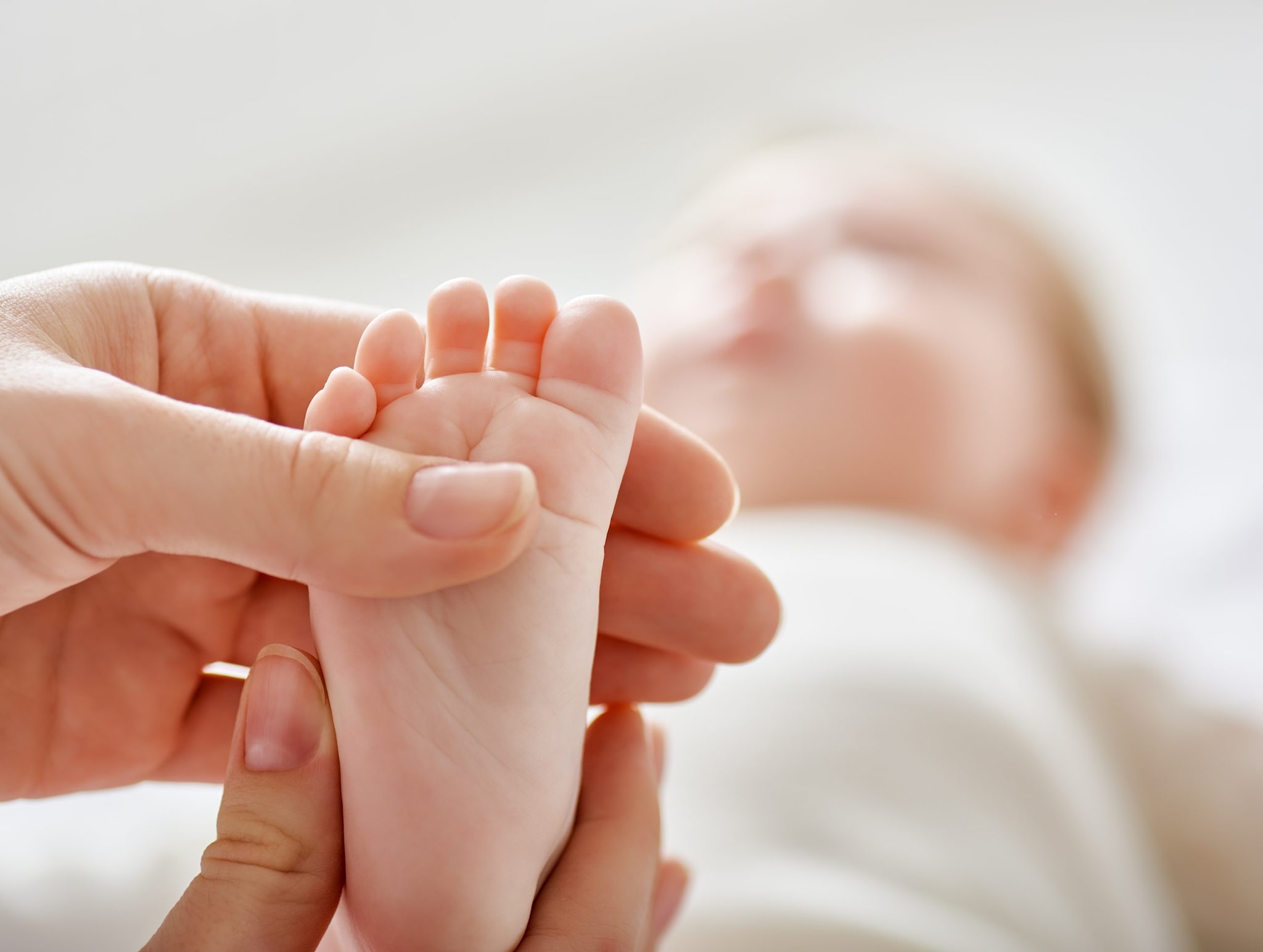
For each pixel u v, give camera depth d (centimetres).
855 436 67
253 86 101
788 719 49
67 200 98
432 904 37
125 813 50
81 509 36
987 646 51
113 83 98
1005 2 106
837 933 43
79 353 39
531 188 106
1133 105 102
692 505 42
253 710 37
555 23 107
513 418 37
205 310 41
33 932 46
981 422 72
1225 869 58
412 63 105
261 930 36
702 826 47
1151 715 63
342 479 35
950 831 46
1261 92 99
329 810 37
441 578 36
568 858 39
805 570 55
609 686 44
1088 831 48
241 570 42
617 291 103
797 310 70
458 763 37
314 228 103
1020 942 44
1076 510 86
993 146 104
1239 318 95
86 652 42
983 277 79
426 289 103
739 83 110
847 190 80
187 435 36
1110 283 98
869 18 109
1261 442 88
